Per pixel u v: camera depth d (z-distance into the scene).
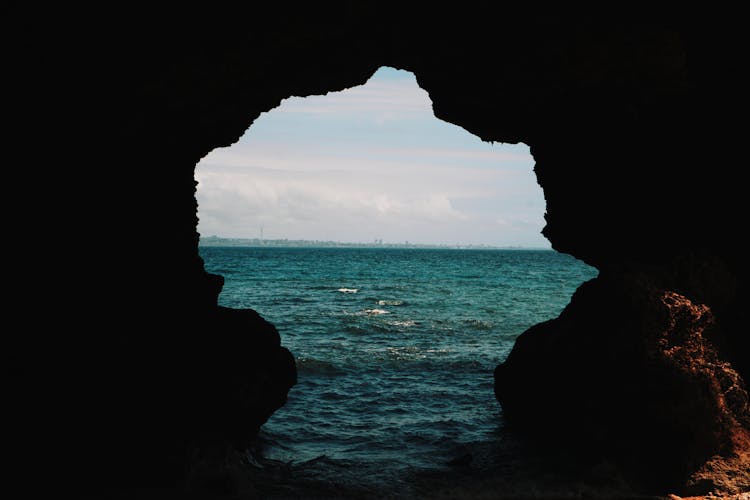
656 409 8.61
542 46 8.91
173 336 9.79
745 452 8.52
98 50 7.73
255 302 40.28
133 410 8.66
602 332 9.38
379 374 17.98
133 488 8.09
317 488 9.07
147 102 8.56
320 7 8.24
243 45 8.36
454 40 9.28
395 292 49.75
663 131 10.35
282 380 11.35
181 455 8.67
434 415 13.49
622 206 11.12
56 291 7.99
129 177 9.34
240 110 10.38
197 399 9.61
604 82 9.65
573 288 56.28
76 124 8.11
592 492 8.38
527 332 12.15
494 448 10.80
